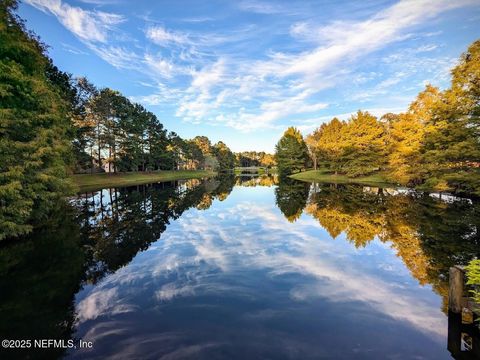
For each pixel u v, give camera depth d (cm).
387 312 529
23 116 1051
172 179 5781
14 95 1029
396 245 955
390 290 623
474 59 1759
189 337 448
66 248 953
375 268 752
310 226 1254
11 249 949
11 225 954
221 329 471
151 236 1102
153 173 5750
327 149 4916
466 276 495
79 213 1644
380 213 1535
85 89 3853
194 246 961
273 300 574
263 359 394
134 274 720
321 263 793
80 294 611
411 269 744
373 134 4006
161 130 6066
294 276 699
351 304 559
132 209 1788
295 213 1588
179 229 1216
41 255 883
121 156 4528
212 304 558
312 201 2072
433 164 2152
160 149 5969
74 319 509
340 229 1188
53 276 717
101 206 1917
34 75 1289
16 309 551
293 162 6212
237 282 664
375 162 4012
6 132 995
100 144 4141
